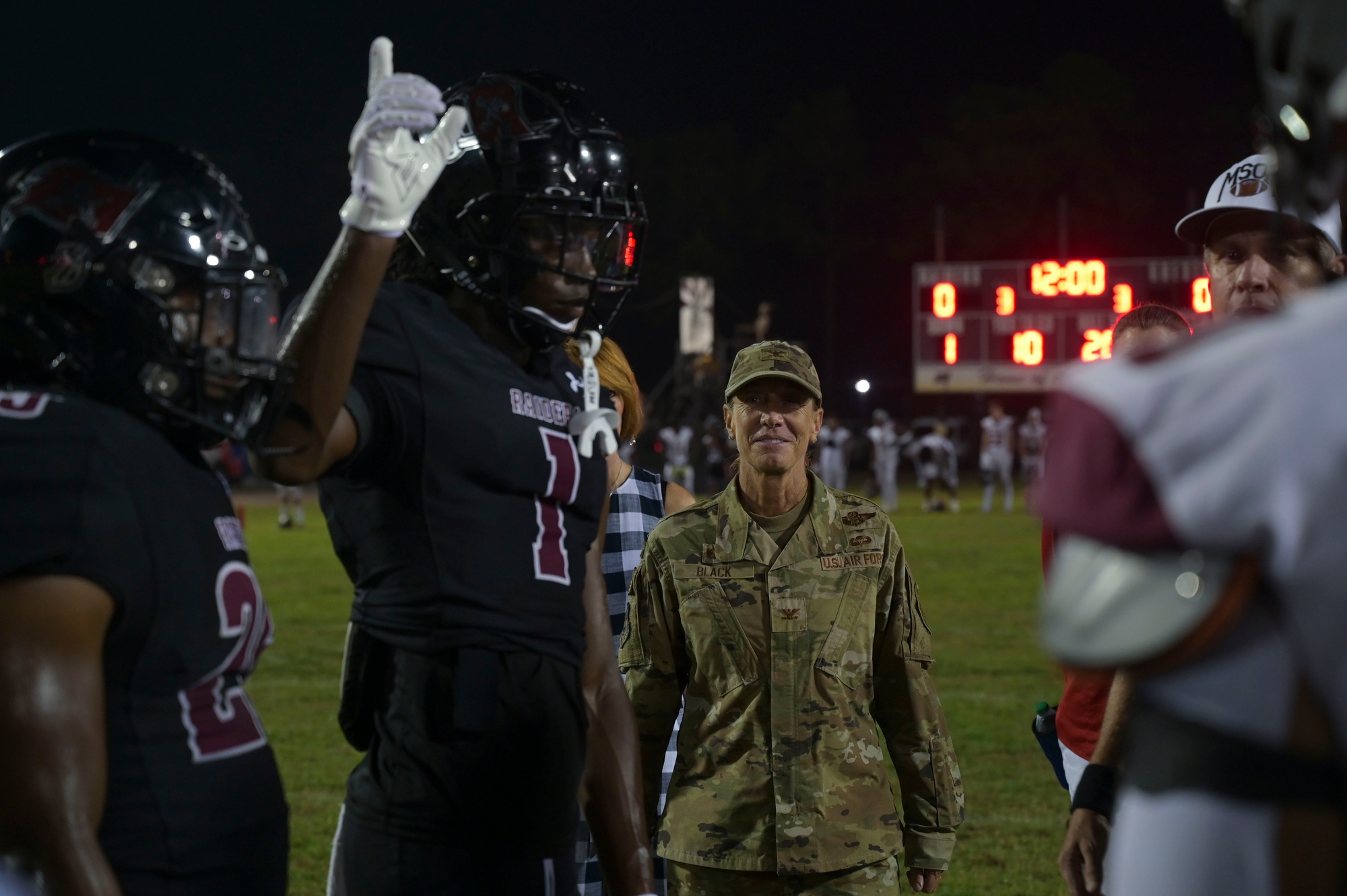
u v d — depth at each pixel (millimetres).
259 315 1717
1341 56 1037
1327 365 973
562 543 2043
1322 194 1122
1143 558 1030
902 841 2889
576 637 2066
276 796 1731
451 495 1911
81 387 1612
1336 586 957
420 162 1728
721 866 2805
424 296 2045
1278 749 1036
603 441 2117
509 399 1981
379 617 1959
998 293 29453
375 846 1948
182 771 1582
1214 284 2617
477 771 1897
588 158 2027
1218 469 985
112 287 1592
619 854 2162
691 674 2945
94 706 1458
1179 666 1051
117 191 1616
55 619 1439
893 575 2945
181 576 1579
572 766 2033
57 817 1402
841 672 2854
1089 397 1064
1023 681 7840
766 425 2900
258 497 27969
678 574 2920
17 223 1604
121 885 1523
